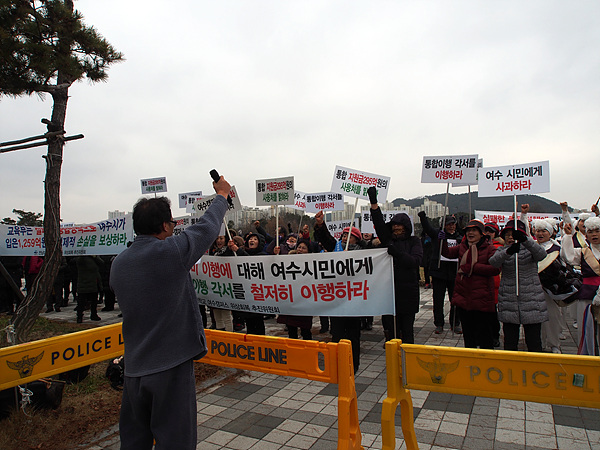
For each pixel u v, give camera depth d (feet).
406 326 18.38
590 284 16.71
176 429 7.92
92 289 31.50
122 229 29.81
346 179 23.41
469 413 13.74
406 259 17.63
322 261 15.17
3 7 17.72
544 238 19.24
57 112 20.53
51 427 13.09
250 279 16.84
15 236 37.14
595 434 12.07
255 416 14.14
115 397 15.70
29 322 19.30
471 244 18.78
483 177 22.91
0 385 10.26
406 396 9.62
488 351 8.29
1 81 18.47
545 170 21.24
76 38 20.39
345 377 9.57
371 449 11.59
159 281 7.91
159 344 7.94
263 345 11.06
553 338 19.25
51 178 20.04
